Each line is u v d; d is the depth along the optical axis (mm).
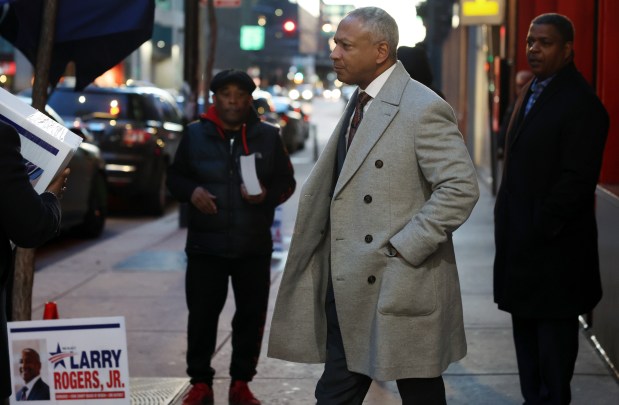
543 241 6477
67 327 6094
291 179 7473
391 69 5215
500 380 8047
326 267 5496
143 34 7293
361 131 5156
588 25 11414
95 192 16250
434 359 5137
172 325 10055
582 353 8750
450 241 5277
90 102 18828
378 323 5086
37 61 7020
